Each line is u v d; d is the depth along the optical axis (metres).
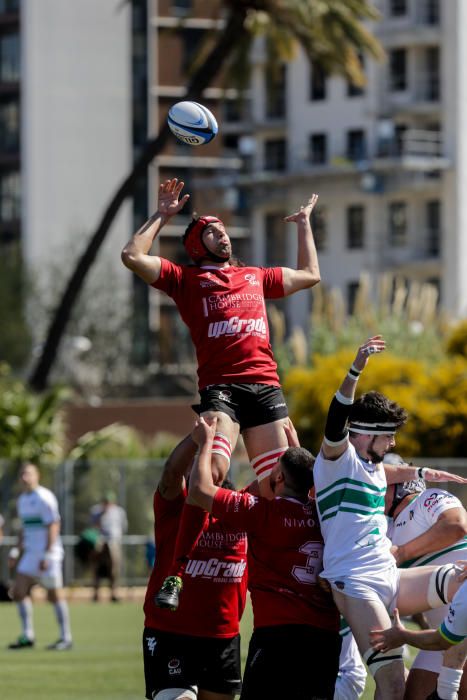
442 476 30.14
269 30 126.62
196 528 27.66
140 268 28.89
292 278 30.55
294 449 27.62
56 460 101.62
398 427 27.53
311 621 27.22
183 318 29.30
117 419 133.88
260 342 29.00
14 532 97.62
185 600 28.78
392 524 30.09
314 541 27.41
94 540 92.00
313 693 27.19
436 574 27.66
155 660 29.00
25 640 60.03
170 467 28.94
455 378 98.94
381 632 26.69
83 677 49.50
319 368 104.31
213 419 28.14
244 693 27.41
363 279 121.81
